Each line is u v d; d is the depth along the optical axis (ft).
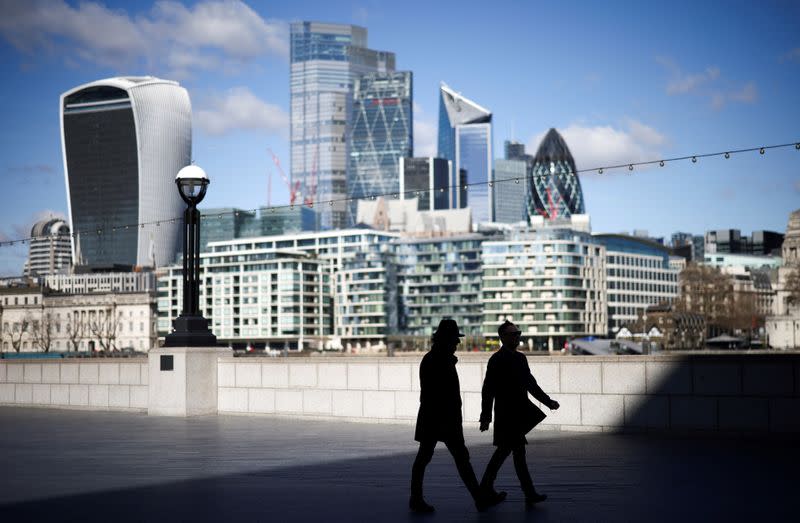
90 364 109.19
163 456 59.62
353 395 86.53
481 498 39.01
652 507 38.68
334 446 65.05
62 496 42.91
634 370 71.51
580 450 61.05
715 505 38.96
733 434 66.74
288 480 48.03
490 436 72.84
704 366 68.23
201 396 96.22
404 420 83.05
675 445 63.26
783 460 54.60
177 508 39.37
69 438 73.10
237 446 65.41
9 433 78.18
